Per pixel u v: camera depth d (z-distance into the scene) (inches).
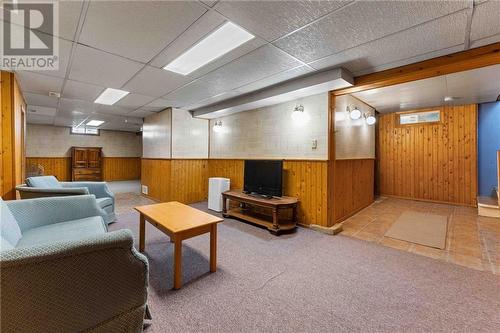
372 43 83.9
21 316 36.5
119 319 46.8
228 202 178.1
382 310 63.7
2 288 34.7
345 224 142.8
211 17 69.8
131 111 214.2
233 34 79.8
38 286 37.5
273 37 80.7
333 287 74.8
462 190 191.8
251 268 87.0
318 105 132.3
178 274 73.6
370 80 111.2
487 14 66.1
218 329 56.6
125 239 45.5
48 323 38.7
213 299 68.3
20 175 133.0
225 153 202.4
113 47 88.7
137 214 163.9
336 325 58.1
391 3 62.6
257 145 170.7
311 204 135.9
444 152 199.0
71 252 39.5
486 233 124.5
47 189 99.9
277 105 155.5
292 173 145.9
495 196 176.4
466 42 82.2
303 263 91.3
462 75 118.7
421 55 92.9
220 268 86.9
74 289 40.9
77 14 68.0
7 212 67.0
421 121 209.5
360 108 175.0
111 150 382.9
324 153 130.2
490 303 66.3
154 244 108.9
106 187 144.4
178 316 60.9
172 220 85.3
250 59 98.3
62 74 116.4
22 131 147.1
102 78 122.5
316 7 64.7
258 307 64.9
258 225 140.0
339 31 76.4
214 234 83.9
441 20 69.6
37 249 37.1
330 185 130.3
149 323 58.1
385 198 224.1
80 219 87.5
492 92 150.9
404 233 126.0
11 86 111.9
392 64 102.0
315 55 94.0
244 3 63.2
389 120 227.0
